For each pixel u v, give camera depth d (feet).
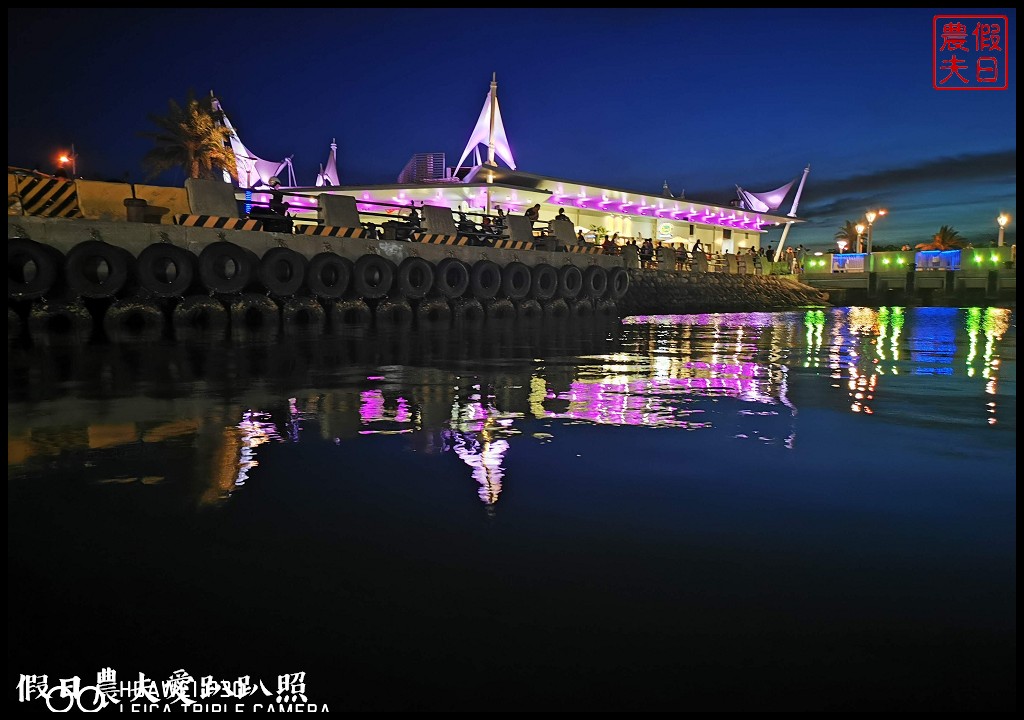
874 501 9.27
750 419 15.06
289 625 5.97
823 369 25.16
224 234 44.93
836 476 10.46
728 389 19.76
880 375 23.34
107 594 6.53
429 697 4.97
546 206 107.86
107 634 5.85
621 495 9.53
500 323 53.16
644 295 89.15
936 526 8.34
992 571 7.05
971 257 148.05
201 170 123.95
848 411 16.03
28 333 36.42
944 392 19.38
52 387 18.88
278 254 45.19
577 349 32.58
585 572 7.01
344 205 53.67
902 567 7.14
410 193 95.96
